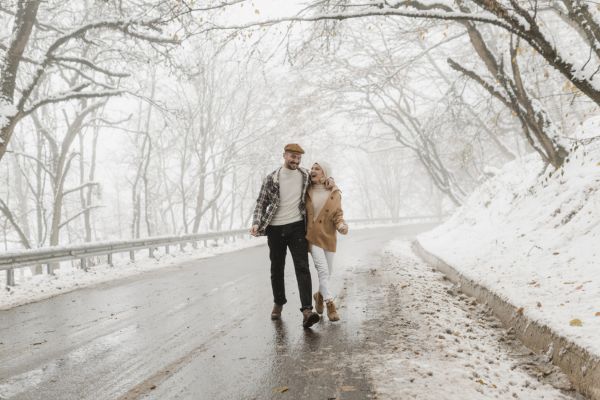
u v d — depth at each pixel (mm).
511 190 13992
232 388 3547
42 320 6438
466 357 4148
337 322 5516
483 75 11094
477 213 15383
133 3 14430
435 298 6957
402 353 4203
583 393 3541
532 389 3635
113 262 13781
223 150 28125
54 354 4645
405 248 16688
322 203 5527
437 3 8453
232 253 16625
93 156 28344
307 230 5520
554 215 8945
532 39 6848
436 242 14469
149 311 6676
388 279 8812
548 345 4285
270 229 5520
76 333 5527
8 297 8500
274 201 5449
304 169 5578
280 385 3570
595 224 7184
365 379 3598
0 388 3721
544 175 11508
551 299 5180
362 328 5168
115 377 3893
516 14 6910
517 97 10484
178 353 4512
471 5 10289
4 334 5676
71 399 3449
